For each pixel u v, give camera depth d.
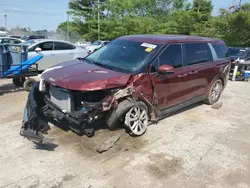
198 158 3.55
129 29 33.34
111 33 35.09
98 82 3.38
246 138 4.32
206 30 27.05
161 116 4.50
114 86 3.47
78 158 3.38
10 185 2.78
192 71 4.88
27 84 6.63
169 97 4.49
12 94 6.39
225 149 3.87
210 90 5.83
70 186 2.81
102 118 3.81
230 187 2.95
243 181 3.08
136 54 4.21
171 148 3.79
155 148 3.75
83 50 10.32
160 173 3.13
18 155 3.39
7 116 4.78
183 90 4.79
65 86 3.35
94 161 3.32
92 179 2.95
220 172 3.24
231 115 5.51
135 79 3.76
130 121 3.91
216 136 4.33
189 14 29.61
